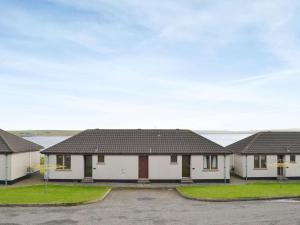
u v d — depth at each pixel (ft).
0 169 122.21
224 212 79.97
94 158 130.11
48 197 94.68
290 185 122.93
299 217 75.05
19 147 131.03
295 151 140.05
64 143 133.80
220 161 131.64
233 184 126.41
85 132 140.77
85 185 121.90
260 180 138.10
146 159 131.34
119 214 77.97
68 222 70.64
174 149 131.85
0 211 79.97
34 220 72.08
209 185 123.65
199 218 74.33
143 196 102.73
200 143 136.05
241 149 143.43
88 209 82.99
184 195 100.78
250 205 88.22
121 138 138.10
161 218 74.33
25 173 136.98
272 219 73.36
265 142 143.84
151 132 142.61
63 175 129.59
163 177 130.21
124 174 130.21
